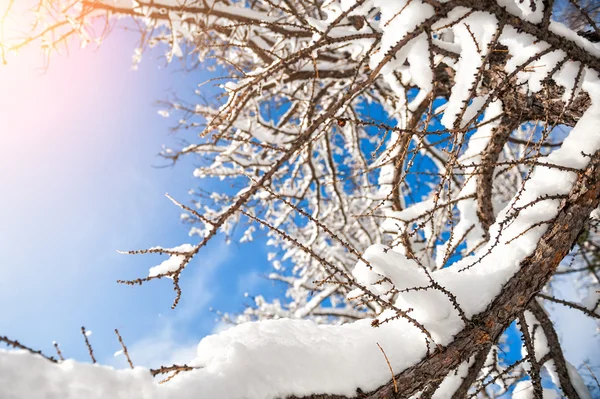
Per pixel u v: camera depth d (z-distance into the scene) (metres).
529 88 2.01
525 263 1.90
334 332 1.77
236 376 1.32
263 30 4.12
